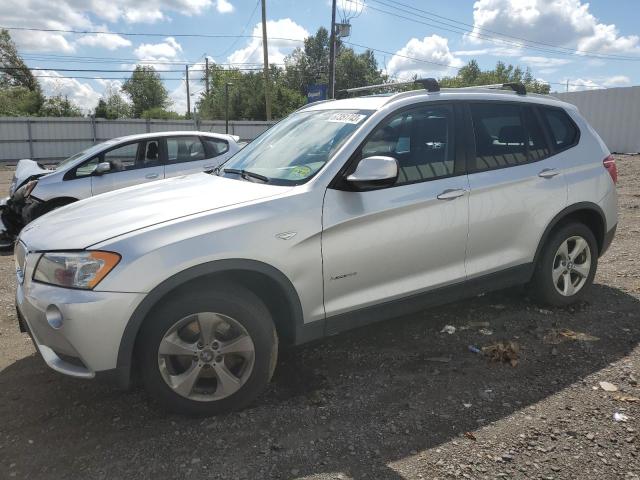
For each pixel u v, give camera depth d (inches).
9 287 224.7
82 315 109.0
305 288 129.1
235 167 159.6
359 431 118.1
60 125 1190.3
